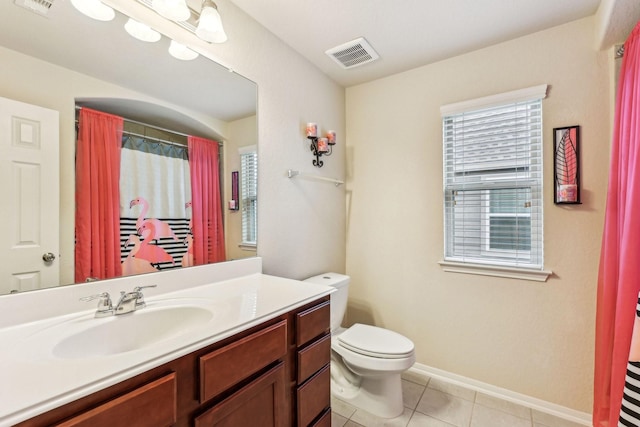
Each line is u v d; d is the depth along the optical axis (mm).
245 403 903
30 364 650
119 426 613
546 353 1682
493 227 1872
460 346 1948
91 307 996
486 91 1853
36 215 899
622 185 1266
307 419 1150
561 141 1614
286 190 1828
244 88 1562
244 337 906
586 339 1580
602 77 1531
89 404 583
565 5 1474
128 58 1131
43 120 918
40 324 873
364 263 2363
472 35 1731
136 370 642
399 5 1481
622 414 1049
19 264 867
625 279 1176
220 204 1452
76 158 990
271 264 1716
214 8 1133
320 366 1234
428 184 2072
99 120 1049
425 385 1933
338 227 2363
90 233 1016
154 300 1115
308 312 1174
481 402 1757
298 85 1924
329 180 2146
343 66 2094
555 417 1625
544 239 1680
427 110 2072
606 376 1352
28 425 508
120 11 1103
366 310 2350
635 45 1231
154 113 1208
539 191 1712
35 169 899
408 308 2156
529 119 1743
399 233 2197
